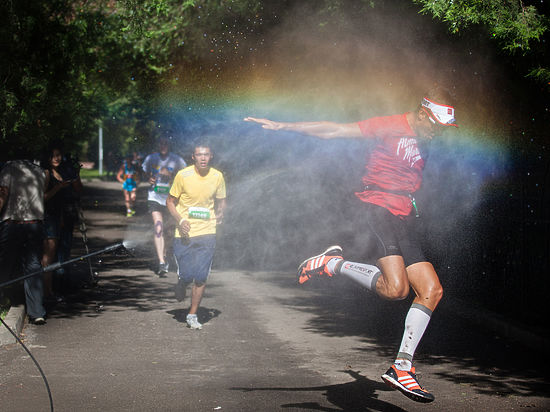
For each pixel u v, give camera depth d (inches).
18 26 384.8
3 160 382.3
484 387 233.0
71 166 403.2
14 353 268.1
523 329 298.5
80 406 207.3
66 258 407.5
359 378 240.4
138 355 267.7
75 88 422.3
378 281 193.9
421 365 260.4
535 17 287.4
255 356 268.5
